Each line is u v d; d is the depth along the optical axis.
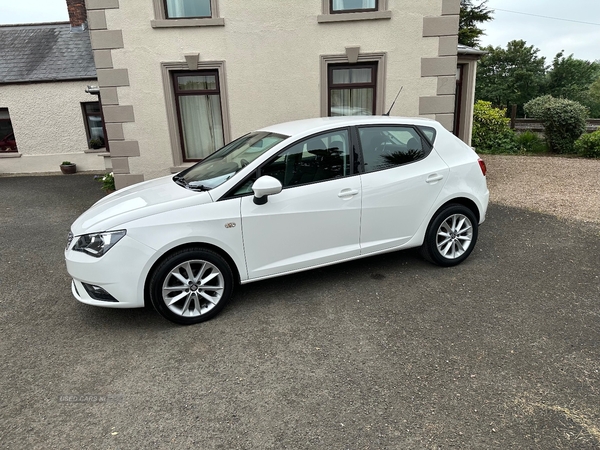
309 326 3.48
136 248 3.27
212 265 3.52
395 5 7.14
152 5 7.22
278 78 7.50
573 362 2.94
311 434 2.37
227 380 2.85
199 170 4.29
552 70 42.25
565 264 4.59
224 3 7.23
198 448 2.29
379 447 2.27
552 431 2.35
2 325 3.65
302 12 7.25
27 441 2.37
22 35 15.55
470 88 11.62
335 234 3.95
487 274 4.38
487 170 10.30
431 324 3.47
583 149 12.19
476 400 2.60
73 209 8.25
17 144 14.11
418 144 4.32
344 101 7.72
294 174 3.78
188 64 7.43
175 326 3.54
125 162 7.83
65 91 13.80
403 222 4.23
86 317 3.76
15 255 5.50
